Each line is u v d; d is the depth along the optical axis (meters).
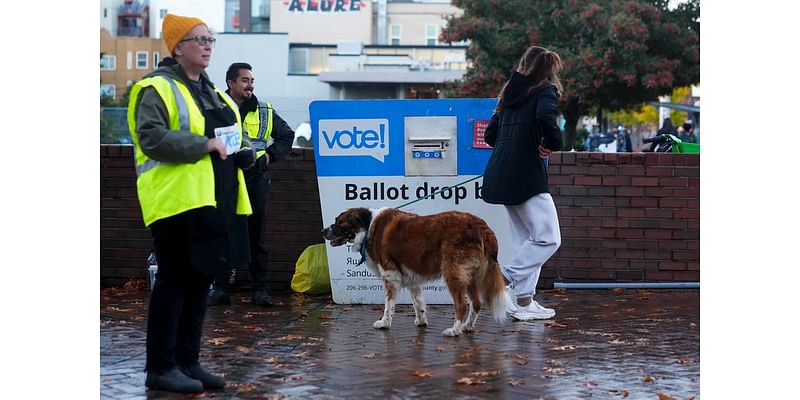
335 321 7.60
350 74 52.53
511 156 7.34
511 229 7.80
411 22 71.88
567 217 9.31
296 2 71.00
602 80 32.50
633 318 7.59
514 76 7.38
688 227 9.27
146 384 5.19
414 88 54.00
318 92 56.00
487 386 5.25
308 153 9.41
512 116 7.38
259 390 5.20
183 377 5.13
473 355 6.14
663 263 9.29
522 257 7.49
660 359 5.99
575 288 9.23
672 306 8.19
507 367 5.76
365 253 7.32
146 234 9.67
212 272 4.95
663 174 9.23
